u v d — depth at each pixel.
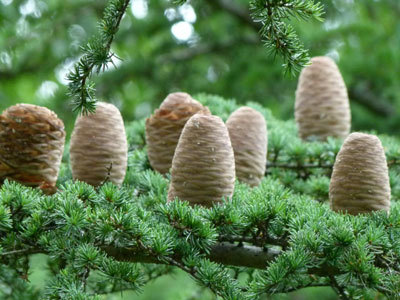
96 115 0.90
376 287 0.73
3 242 0.74
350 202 0.82
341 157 0.84
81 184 0.78
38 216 0.74
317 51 2.32
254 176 0.97
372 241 0.74
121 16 0.74
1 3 2.21
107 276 0.73
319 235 0.74
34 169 0.85
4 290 0.86
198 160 0.80
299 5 0.70
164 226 0.77
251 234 0.78
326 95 1.21
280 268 0.72
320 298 1.72
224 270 0.74
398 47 2.31
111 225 0.73
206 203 0.80
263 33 0.72
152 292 1.81
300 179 1.12
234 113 0.99
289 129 1.34
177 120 0.97
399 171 1.14
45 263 0.91
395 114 2.31
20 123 0.84
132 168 1.01
